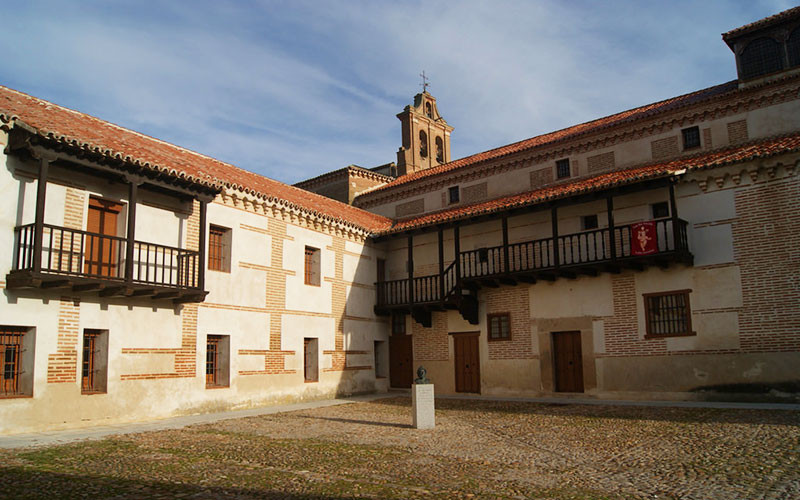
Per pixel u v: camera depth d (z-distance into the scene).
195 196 16.09
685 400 17.42
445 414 16.17
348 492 7.50
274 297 19.47
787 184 16.38
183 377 16.22
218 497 7.22
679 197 18.30
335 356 21.81
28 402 12.75
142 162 14.25
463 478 8.34
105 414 14.20
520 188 24.03
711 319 17.27
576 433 12.37
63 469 8.81
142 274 15.36
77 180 14.15
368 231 23.88
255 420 15.13
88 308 14.12
